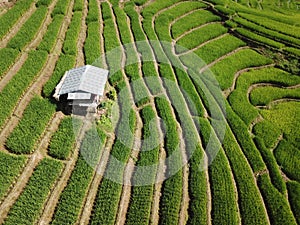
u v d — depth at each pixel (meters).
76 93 29.58
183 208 26.62
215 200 27.48
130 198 26.52
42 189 25.14
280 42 45.97
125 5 46.25
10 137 27.42
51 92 31.38
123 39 39.94
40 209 24.34
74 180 26.08
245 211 27.36
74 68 32.81
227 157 31.08
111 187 26.33
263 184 29.56
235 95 37.16
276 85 40.25
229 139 32.38
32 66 33.53
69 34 38.69
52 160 26.78
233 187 28.61
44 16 40.50
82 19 42.28
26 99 30.73
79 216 24.73
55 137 28.34
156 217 25.86
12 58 33.84
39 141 28.03
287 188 29.92
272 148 33.09
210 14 48.69
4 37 36.75
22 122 28.66
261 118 35.81
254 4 66.62
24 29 37.88
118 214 25.34
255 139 33.28
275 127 34.84
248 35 45.47
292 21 52.12
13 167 25.72
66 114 30.38
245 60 42.00
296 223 27.59
